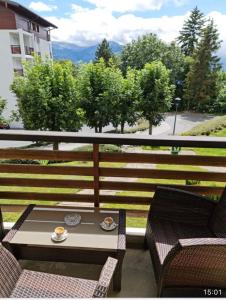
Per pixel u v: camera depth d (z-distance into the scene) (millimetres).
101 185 2164
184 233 1685
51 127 14477
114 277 1569
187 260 1270
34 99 13906
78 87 16109
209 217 1784
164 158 2025
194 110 28234
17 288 1291
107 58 34781
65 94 14367
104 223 1632
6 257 1330
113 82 16547
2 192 2234
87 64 16953
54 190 3707
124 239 1536
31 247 1539
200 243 1207
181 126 21812
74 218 1680
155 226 1740
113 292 1640
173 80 30016
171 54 31016
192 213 1793
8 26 17000
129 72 18453
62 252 1547
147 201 2189
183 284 1382
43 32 22906
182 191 1783
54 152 2066
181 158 2016
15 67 18109
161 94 18875
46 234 1560
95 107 16625
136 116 18453
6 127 16234
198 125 21453
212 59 26875
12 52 17594
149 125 19766
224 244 1203
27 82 13930
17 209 2344
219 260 1266
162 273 1334
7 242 1480
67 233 1574
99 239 1531
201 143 1849
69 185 2186
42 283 1321
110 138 1896
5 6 16578
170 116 25844
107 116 16969
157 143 1872
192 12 32719
